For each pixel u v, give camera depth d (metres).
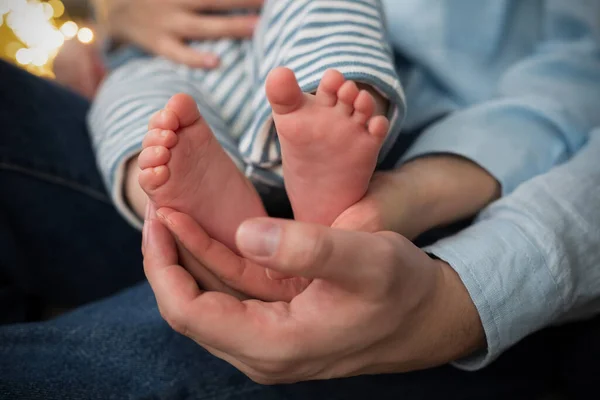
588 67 0.71
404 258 0.37
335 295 0.38
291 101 0.39
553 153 0.60
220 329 0.38
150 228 0.42
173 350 0.49
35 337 0.49
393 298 0.38
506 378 0.58
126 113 0.62
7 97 0.70
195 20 0.76
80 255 0.75
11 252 0.69
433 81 0.80
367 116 0.39
